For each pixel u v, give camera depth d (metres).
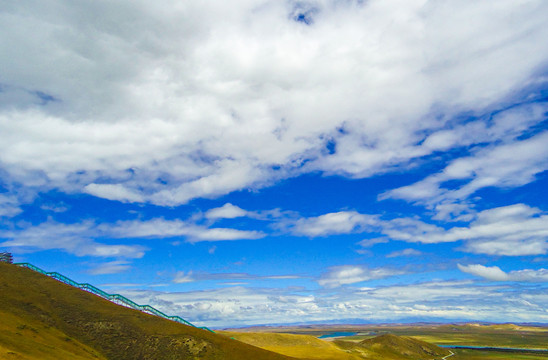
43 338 51.88
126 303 85.50
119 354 59.59
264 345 116.25
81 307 71.31
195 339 69.56
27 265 84.88
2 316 54.09
